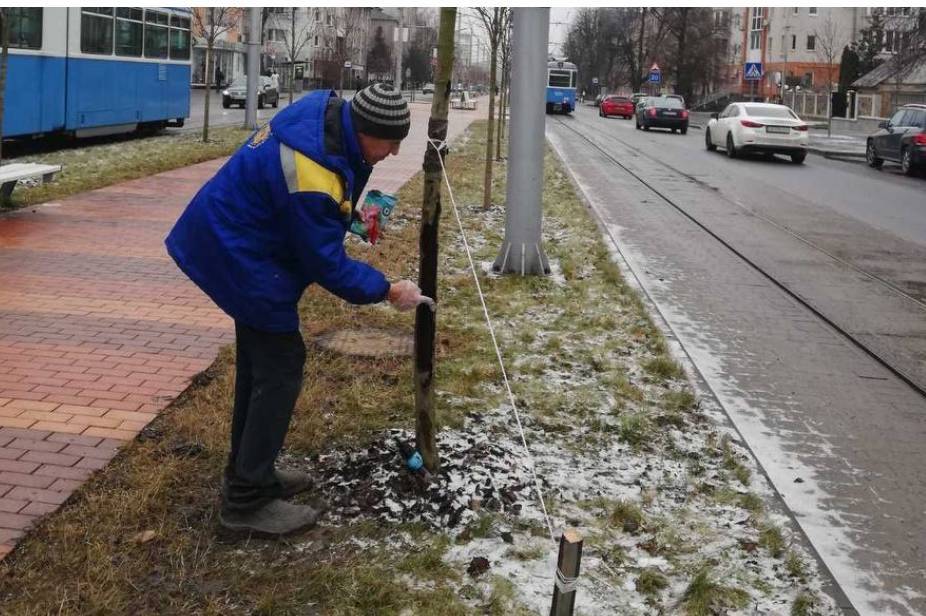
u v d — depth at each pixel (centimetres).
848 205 1570
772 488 438
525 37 826
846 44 7206
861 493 442
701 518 403
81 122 2014
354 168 346
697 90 8612
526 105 842
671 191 1662
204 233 333
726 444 484
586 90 11562
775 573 361
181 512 383
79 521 370
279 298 338
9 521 365
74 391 512
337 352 601
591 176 1873
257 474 362
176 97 2586
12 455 426
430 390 413
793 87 7144
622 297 802
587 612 327
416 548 363
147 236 969
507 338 659
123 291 736
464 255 962
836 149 3034
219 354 589
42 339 605
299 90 7644
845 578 361
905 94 5594
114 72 2164
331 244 332
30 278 766
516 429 489
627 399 548
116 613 312
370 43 9506
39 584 325
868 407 566
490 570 350
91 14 2031
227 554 354
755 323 756
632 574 354
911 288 914
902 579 364
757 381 606
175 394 514
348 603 323
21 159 1683
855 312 805
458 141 2744
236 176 332
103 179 1413
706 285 891
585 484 428
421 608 322
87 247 900
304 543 365
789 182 1941
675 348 661
